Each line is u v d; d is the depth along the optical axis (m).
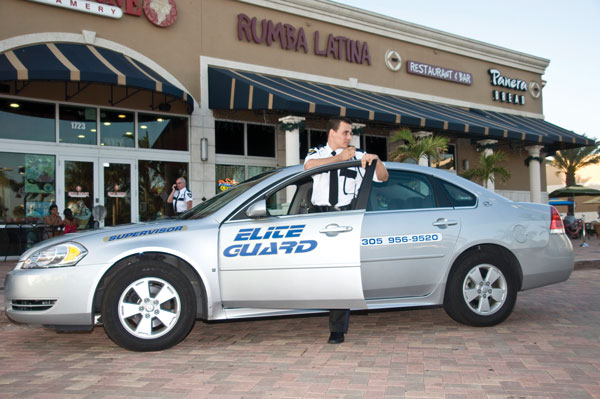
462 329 4.95
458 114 16.70
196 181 13.09
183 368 3.86
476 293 4.89
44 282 4.17
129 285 4.24
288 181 4.64
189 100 11.84
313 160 4.46
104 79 10.17
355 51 15.80
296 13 14.70
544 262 5.06
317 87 14.38
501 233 4.92
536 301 6.57
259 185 4.65
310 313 4.58
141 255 4.43
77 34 11.48
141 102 12.59
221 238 4.42
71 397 3.26
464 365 3.76
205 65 13.21
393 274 4.61
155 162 12.87
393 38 16.89
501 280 4.94
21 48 10.73
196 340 4.81
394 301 4.68
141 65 12.19
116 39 11.99
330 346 4.45
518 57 20.41
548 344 4.32
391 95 16.75
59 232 11.34
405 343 4.47
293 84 13.81
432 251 4.71
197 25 13.15
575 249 14.59
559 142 19.56
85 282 4.18
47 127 11.64
